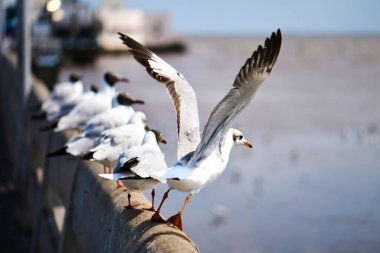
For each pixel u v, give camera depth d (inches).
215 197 752.3
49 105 432.8
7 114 812.6
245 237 620.7
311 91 2303.2
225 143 218.7
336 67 3782.0
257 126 1386.6
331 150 1101.7
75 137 301.0
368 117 1582.2
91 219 251.4
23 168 526.9
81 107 365.7
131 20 4409.5
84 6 3553.2
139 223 205.9
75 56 3474.4
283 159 1011.9
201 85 2566.4
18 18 587.5
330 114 1637.6
